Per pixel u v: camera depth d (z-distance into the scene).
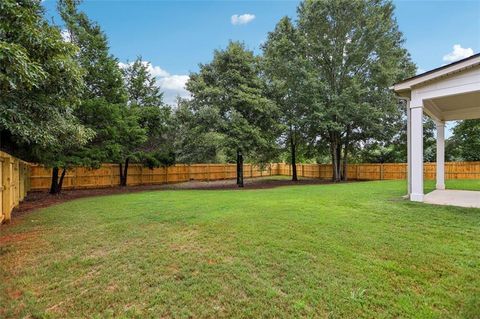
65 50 5.57
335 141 18.97
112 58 14.25
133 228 5.24
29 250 4.20
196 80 15.59
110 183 16.45
